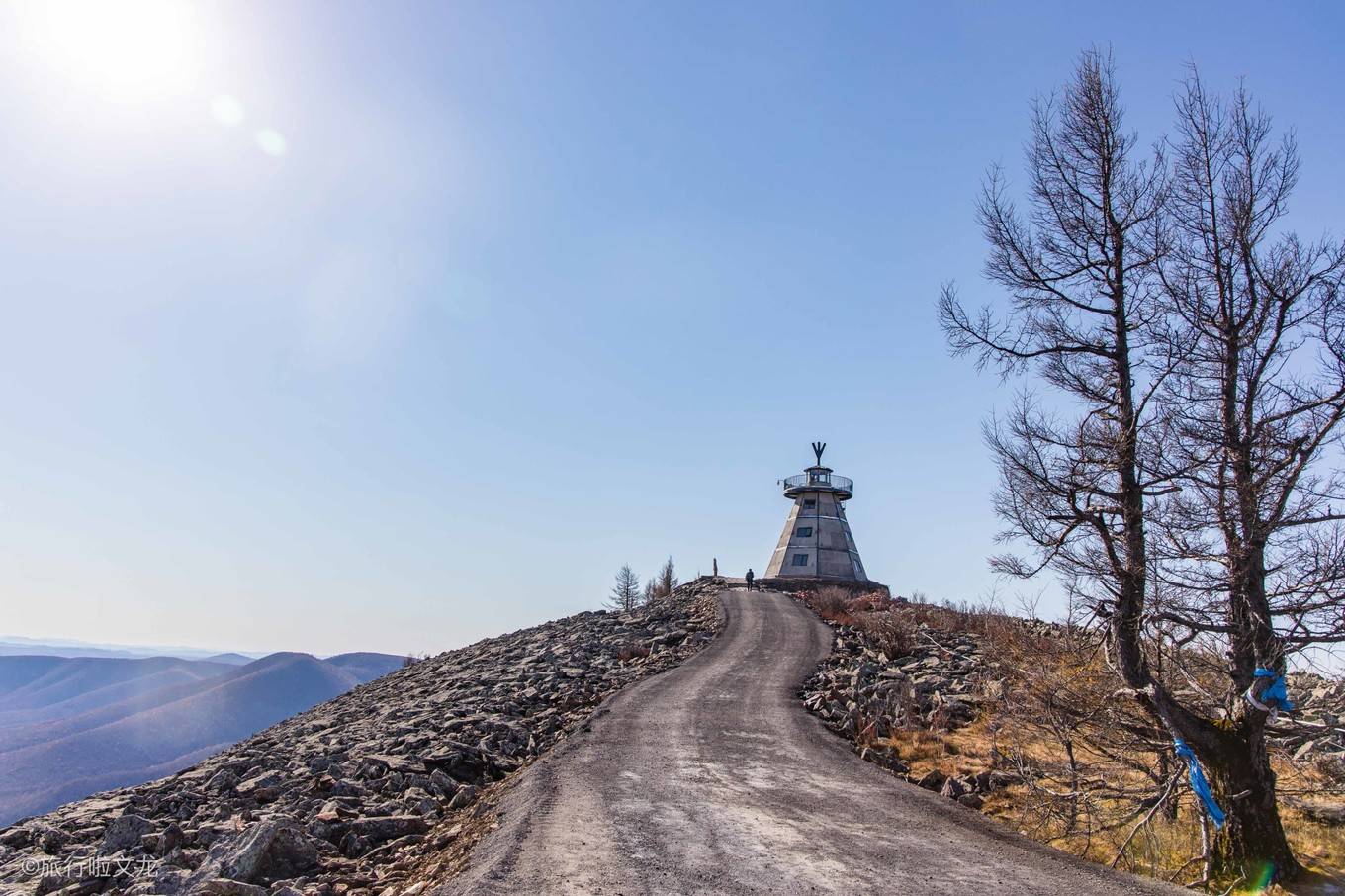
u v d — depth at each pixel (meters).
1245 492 9.94
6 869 11.32
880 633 30.50
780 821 10.73
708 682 23.25
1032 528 11.79
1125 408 11.56
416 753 17.22
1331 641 9.63
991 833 10.53
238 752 22.00
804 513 60.91
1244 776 9.98
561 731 18.36
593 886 8.06
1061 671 13.18
